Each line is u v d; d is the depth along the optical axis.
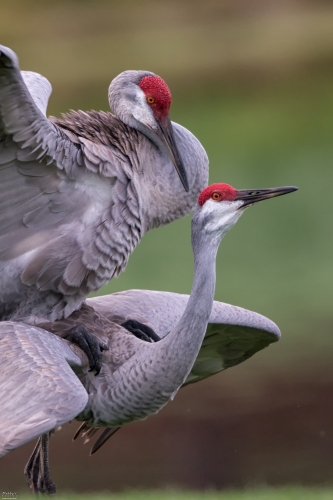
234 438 15.77
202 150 10.22
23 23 38.69
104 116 9.63
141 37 37.72
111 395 8.63
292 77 34.22
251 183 26.34
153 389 8.45
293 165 27.52
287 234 23.27
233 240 23.25
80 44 36.41
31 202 8.85
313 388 16.94
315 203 24.73
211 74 34.22
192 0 41.50
